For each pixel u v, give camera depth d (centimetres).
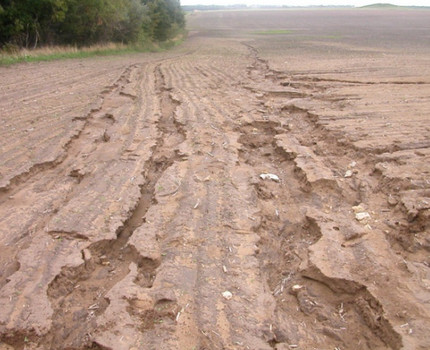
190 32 6072
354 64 1803
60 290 388
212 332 326
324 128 816
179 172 625
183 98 1149
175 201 536
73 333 340
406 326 323
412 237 448
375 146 690
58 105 1052
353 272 390
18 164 655
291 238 481
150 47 3130
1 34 2084
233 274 395
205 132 812
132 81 1498
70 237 459
